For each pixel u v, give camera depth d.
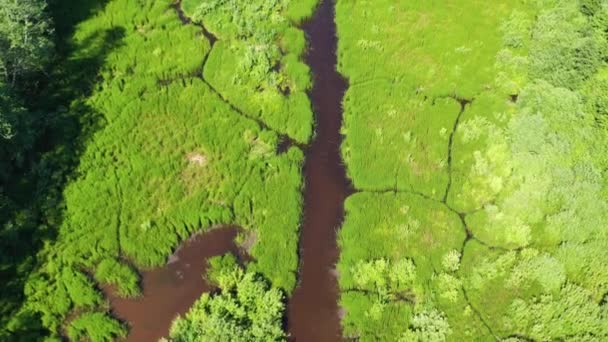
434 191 30.84
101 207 28.34
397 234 29.36
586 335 27.03
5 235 26.64
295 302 27.38
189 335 25.25
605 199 30.67
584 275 28.95
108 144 30.23
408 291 27.98
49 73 31.91
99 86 32.03
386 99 33.62
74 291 26.08
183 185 29.58
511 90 34.16
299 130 31.98
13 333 24.81
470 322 27.38
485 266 28.78
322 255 28.73
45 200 28.05
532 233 29.91
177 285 27.16
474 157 31.84
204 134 31.20
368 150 31.77
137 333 25.83
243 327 25.75
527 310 27.59
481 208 30.52
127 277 26.75
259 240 28.56
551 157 31.53
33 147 29.41
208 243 28.36
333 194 30.52
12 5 29.02
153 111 31.66
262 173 30.44
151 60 33.38
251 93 32.75
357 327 26.78
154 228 28.12
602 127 32.47
